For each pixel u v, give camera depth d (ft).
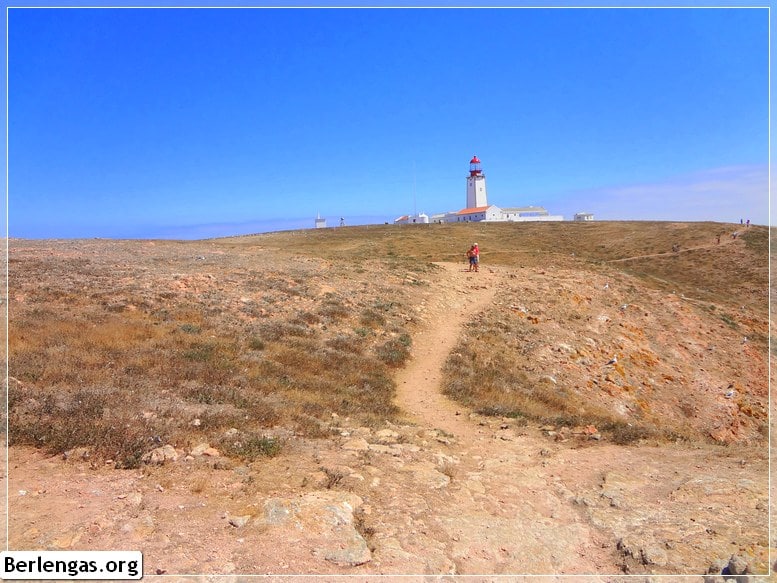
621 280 106.93
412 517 20.98
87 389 29.73
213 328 51.62
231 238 255.91
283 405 33.24
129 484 20.56
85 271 71.51
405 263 112.27
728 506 22.91
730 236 198.08
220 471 22.61
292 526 18.54
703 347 78.79
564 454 31.22
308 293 71.36
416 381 48.96
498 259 164.04
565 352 65.98
